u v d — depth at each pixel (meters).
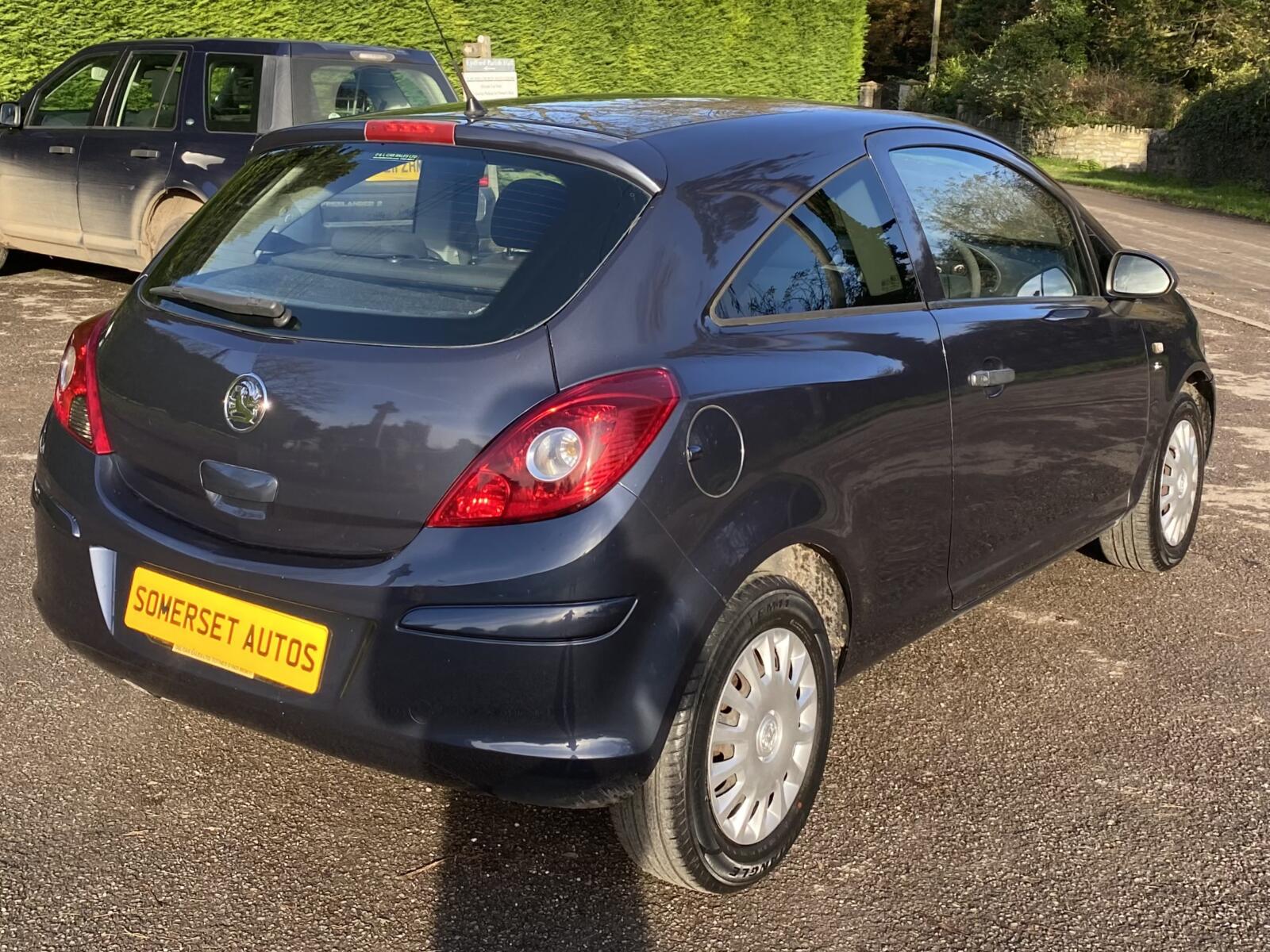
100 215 9.09
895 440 3.07
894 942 2.68
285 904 2.72
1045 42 38.25
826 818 3.15
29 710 3.49
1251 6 36.56
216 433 2.65
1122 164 34.75
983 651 4.18
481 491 2.40
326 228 2.87
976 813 3.19
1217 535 5.43
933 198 3.52
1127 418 4.29
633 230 2.62
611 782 2.45
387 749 2.50
